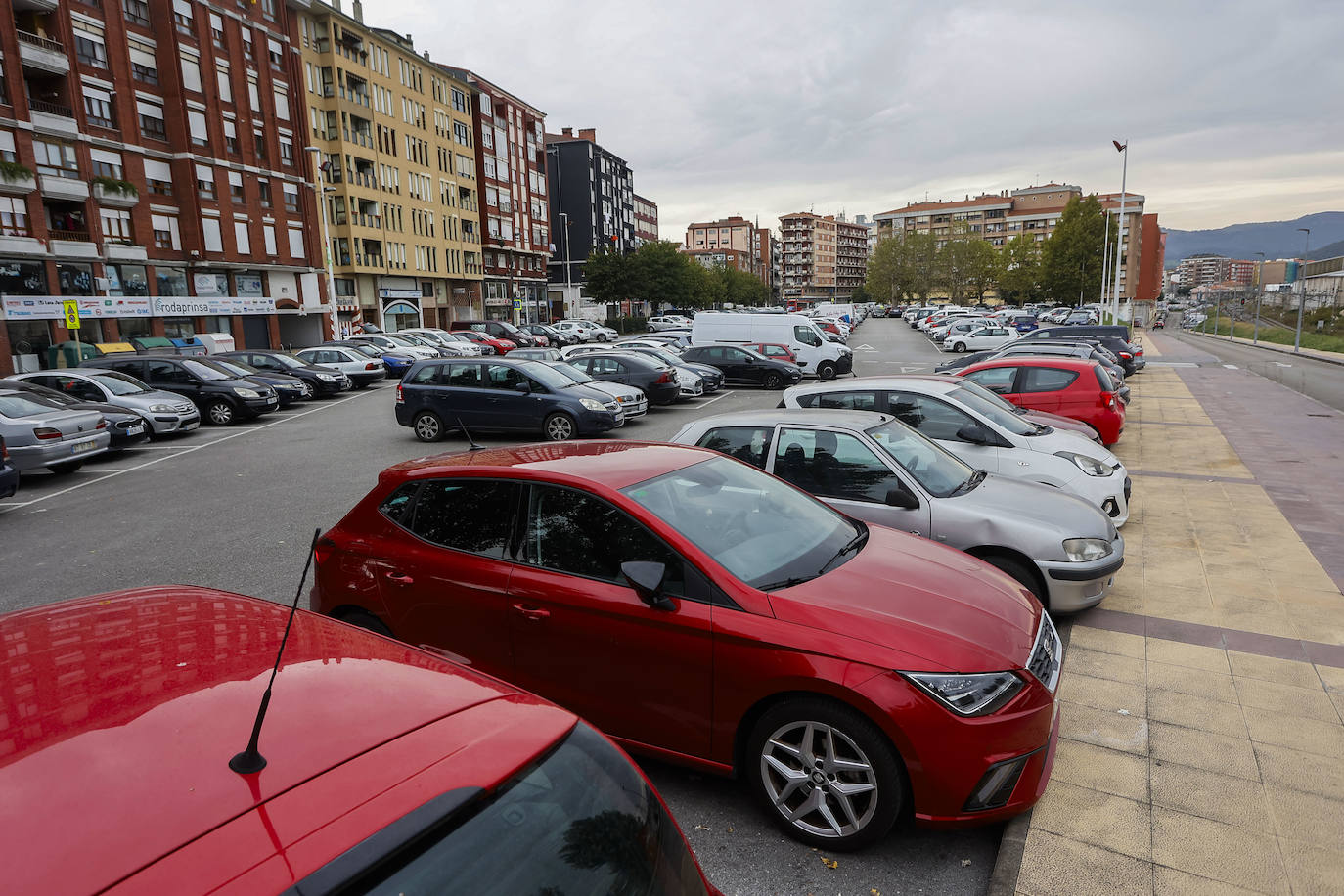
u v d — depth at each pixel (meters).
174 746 1.51
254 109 41.53
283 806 1.36
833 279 182.62
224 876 1.22
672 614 3.27
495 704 1.80
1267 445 12.11
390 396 23.72
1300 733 3.91
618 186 105.44
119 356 19.00
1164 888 2.86
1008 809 3.02
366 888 1.27
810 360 26.17
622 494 3.58
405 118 55.34
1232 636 5.11
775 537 3.76
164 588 2.51
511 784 1.54
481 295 68.56
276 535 8.34
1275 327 53.28
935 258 112.75
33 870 1.20
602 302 74.00
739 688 3.16
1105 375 10.95
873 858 3.14
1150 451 11.79
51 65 31.14
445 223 61.25
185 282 37.72
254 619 2.22
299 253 45.09
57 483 11.89
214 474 12.10
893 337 51.69
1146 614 5.52
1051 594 5.01
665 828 1.76
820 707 3.05
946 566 3.80
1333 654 4.79
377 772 1.48
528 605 3.59
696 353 24.36
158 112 36.41
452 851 1.39
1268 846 3.07
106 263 33.44
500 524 3.80
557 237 95.19
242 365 22.94
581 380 16.42
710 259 145.88
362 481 11.05
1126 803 3.37
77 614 2.21
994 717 2.95
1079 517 5.28
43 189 30.56
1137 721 4.07
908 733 2.90
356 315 49.22
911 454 5.67
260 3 41.84
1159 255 113.81
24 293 30.12
